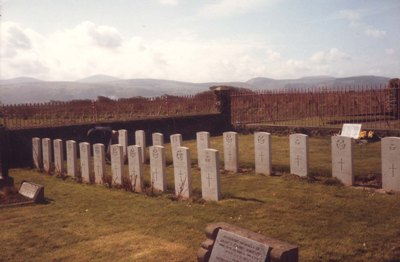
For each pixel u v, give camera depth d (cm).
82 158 1364
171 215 855
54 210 959
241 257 487
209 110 2495
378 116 2248
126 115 2441
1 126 1252
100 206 976
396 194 948
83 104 2258
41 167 1622
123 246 690
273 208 852
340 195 940
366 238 657
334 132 1905
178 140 1464
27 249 703
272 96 2409
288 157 1459
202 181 1008
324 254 600
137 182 1166
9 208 992
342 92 2105
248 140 1988
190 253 639
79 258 650
